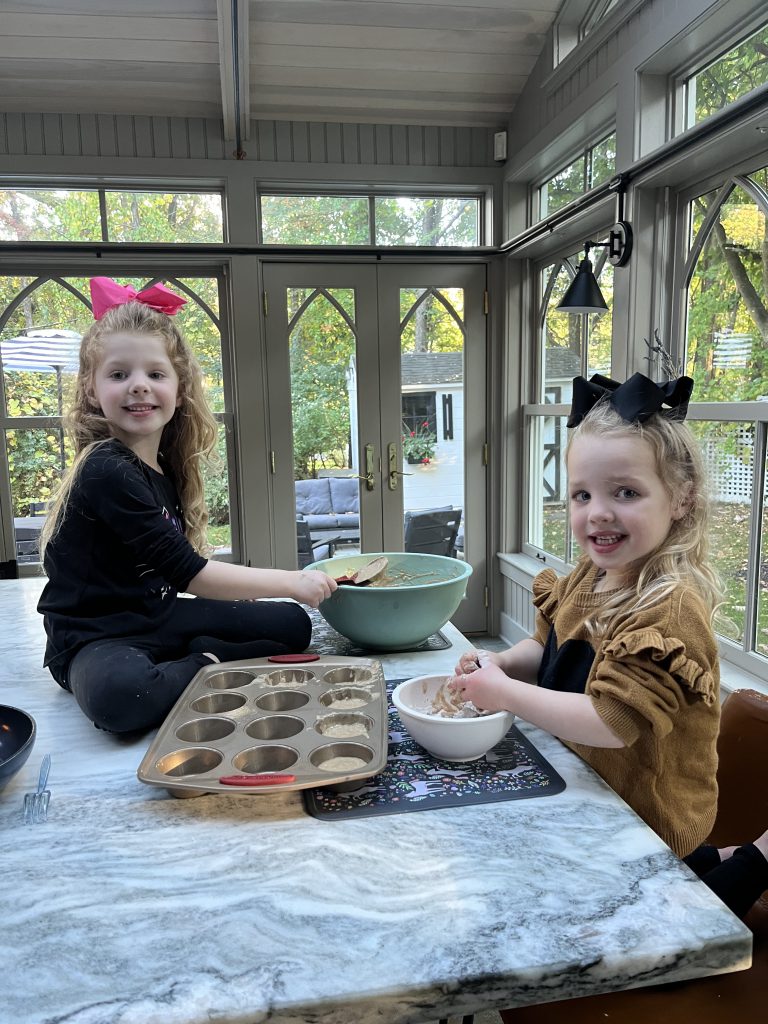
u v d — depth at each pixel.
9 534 3.22
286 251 3.17
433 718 0.85
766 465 1.81
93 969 0.55
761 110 1.63
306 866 0.67
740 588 1.91
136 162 2.99
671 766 0.88
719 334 2.01
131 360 1.15
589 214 2.51
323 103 3.03
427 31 2.70
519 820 0.75
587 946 0.57
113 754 0.92
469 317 3.42
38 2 2.41
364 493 3.45
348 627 1.24
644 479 0.89
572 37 2.73
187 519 1.38
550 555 3.24
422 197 3.35
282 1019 0.51
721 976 0.84
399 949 0.57
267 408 3.29
